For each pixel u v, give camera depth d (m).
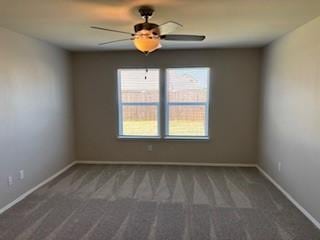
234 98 5.27
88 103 5.55
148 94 5.52
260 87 5.12
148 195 3.86
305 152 3.27
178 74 5.41
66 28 3.45
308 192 3.18
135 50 5.27
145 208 3.42
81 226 2.96
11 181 3.55
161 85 5.38
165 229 2.89
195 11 2.77
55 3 2.49
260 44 4.71
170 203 3.58
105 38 4.08
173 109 5.50
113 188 4.15
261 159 5.06
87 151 5.67
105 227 2.94
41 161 4.32
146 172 4.98
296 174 3.52
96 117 5.57
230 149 5.39
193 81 5.41
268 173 4.66
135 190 4.06
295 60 3.56
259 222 3.05
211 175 4.79
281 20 3.12
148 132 5.60
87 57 5.44
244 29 3.57
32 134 4.06
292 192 3.65
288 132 3.79
